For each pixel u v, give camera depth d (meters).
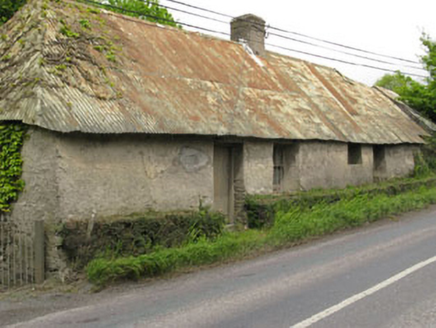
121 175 9.36
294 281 7.13
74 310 6.21
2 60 10.21
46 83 8.80
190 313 5.79
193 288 6.98
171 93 11.27
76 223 8.29
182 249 8.55
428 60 22.86
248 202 12.07
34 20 10.46
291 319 5.43
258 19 17.42
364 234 10.94
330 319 5.39
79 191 8.64
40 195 8.55
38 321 5.81
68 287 7.62
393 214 13.66
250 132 11.94
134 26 13.05
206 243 9.17
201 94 12.12
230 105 12.55
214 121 11.29
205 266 8.39
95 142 8.95
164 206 10.11
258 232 11.35
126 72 10.88
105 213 9.06
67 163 8.47
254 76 15.28
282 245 9.94
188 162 10.61
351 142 15.98
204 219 10.26
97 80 9.91
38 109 8.20
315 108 16.11
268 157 12.95
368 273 7.42
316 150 14.68
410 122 21.08
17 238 8.65
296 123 14.11
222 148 12.34
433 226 11.66
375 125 18.34
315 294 6.40
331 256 8.79
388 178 18.61
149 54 12.24
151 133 9.51
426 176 20.19
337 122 16.22
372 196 15.14
